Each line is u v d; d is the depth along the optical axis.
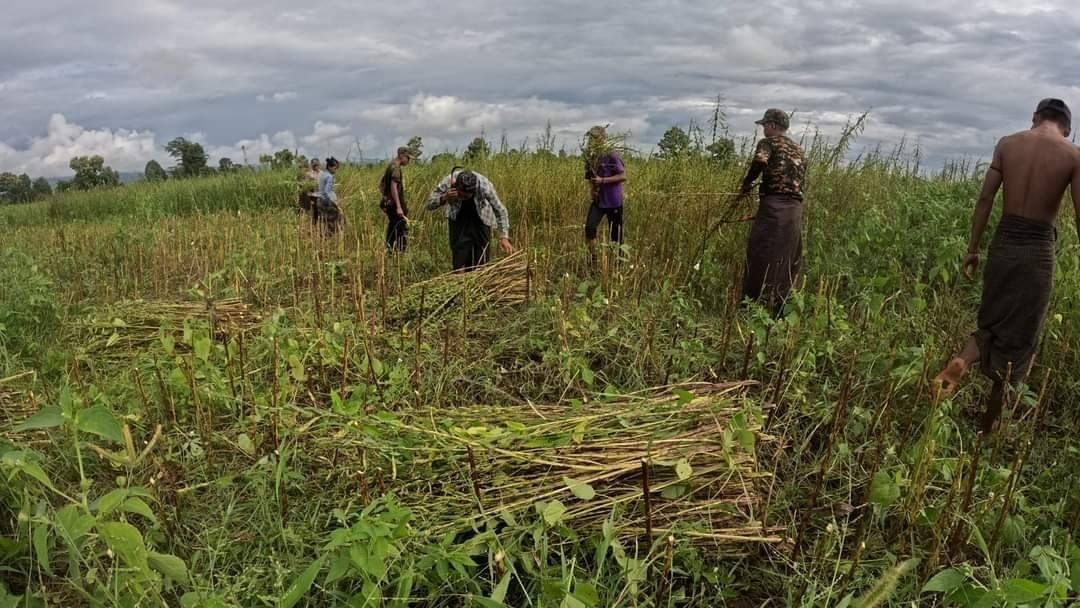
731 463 2.45
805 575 2.37
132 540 1.84
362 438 2.57
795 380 3.55
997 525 2.52
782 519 2.78
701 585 2.40
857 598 2.33
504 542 2.24
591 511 2.36
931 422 2.73
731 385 3.12
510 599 2.25
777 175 5.03
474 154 9.47
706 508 2.43
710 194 6.76
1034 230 3.49
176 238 8.38
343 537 1.91
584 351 3.93
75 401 2.54
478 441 2.51
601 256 5.89
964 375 4.02
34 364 4.14
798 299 4.06
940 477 3.01
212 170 18.41
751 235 5.20
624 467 2.44
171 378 3.16
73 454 2.71
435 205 6.12
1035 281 3.46
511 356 4.22
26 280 5.43
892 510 2.79
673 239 6.67
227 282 6.11
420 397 3.51
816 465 3.08
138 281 6.73
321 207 9.66
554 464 2.44
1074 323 4.07
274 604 2.03
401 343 3.94
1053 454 3.33
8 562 2.18
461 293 4.97
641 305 4.77
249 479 2.62
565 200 8.23
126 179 20.69
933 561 2.38
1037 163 3.50
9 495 2.23
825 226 6.49
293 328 4.14
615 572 2.30
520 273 5.35
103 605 1.96
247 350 3.84
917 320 4.33
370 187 10.91
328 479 2.56
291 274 5.72
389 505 2.08
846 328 3.95
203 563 2.31
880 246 5.38
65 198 17.80
